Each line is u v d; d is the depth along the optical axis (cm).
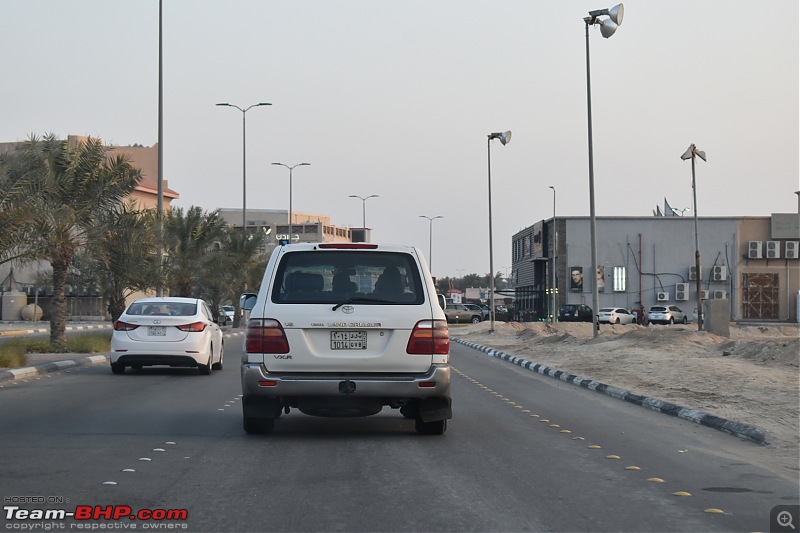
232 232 5328
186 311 2155
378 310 1065
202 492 815
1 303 6706
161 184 3538
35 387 1800
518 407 1541
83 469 915
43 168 2602
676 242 7281
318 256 1097
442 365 1071
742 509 771
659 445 1120
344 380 1050
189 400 1574
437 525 703
